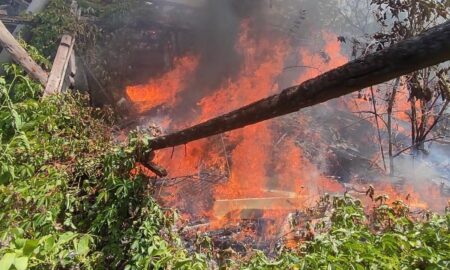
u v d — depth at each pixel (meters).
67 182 3.27
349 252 2.32
